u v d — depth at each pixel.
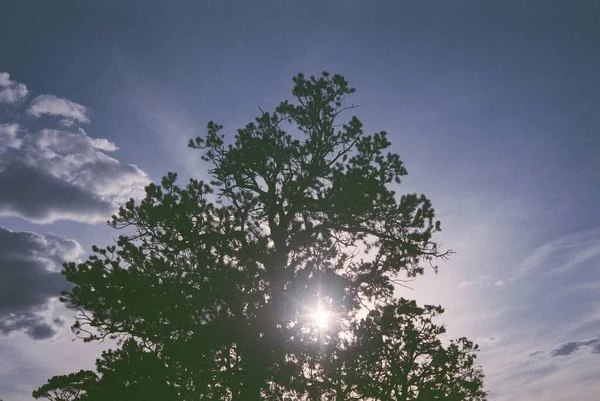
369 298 18.34
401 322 19.81
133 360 15.02
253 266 15.95
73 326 15.84
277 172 18.20
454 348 24.09
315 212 17.92
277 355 14.94
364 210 17.50
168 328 15.22
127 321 15.59
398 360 21.03
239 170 17.84
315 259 17.47
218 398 14.29
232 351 15.16
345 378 16.28
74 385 19.88
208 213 17.02
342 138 18.50
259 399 14.32
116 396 15.12
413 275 18.36
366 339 17.20
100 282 15.16
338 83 18.67
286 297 15.79
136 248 16.19
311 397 15.61
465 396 23.33
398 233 18.55
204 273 15.54
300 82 18.69
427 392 21.89
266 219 17.84
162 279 15.72
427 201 18.23
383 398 19.34
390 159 18.17
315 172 17.78
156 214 16.19
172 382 14.74
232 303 15.15
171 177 17.34
